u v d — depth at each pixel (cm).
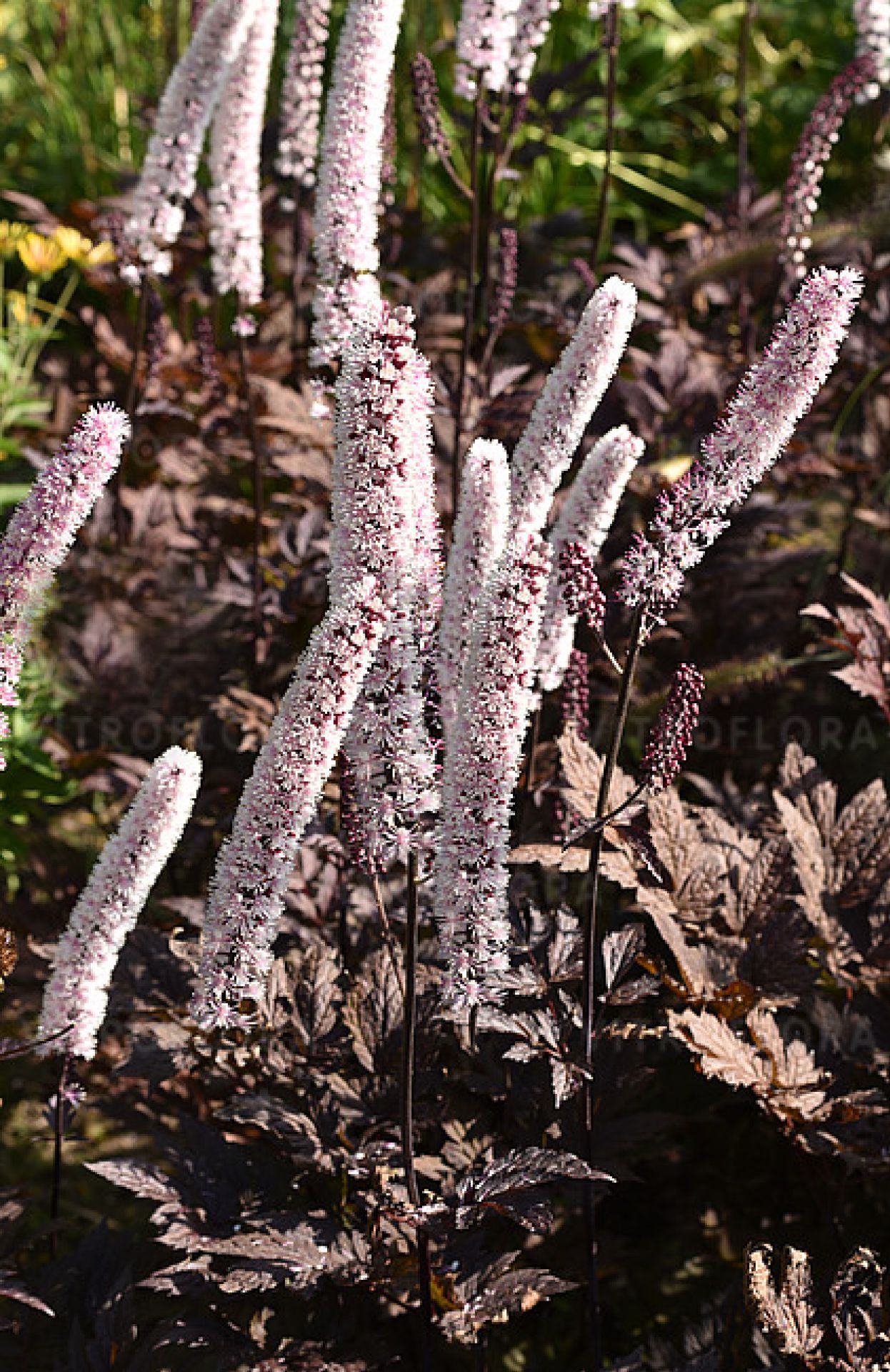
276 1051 138
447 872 123
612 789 142
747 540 172
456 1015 133
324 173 147
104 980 132
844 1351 131
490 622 121
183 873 167
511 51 167
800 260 179
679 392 183
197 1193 136
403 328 119
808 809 150
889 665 155
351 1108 135
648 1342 144
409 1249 133
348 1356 134
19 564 123
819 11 326
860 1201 148
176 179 159
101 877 130
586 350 132
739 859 148
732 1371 136
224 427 184
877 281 206
